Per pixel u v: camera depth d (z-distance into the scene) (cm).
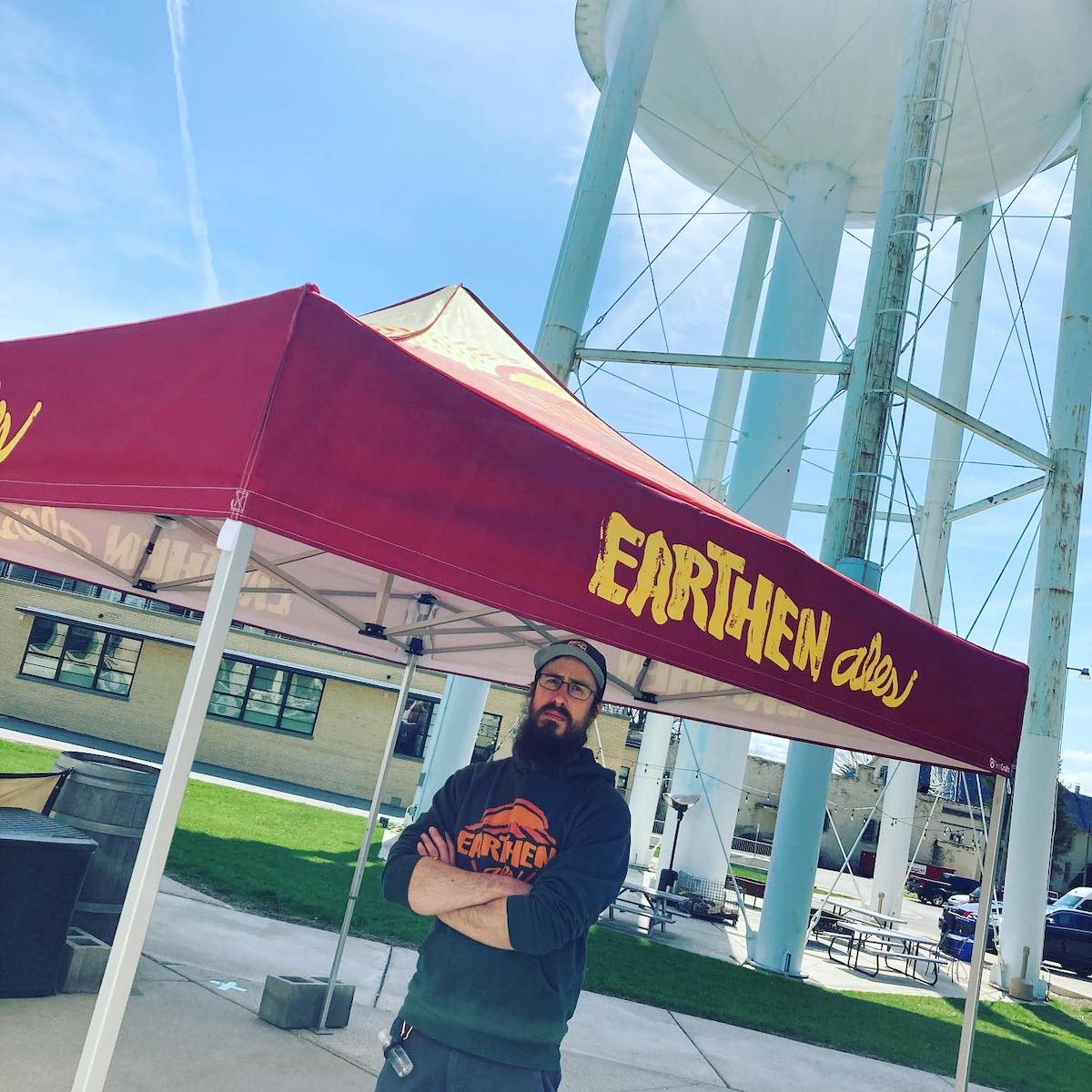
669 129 1566
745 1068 658
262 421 198
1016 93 1302
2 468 277
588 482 250
